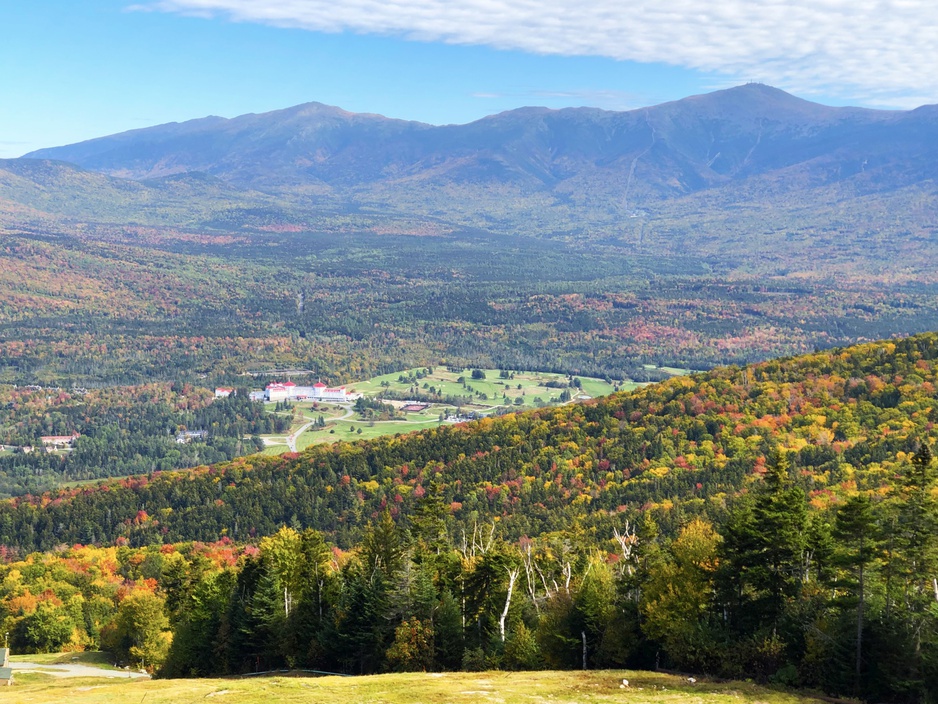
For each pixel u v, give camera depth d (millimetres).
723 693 69625
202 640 104625
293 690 72375
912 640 69562
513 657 87688
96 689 78562
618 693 69500
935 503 73500
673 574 83062
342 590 99062
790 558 78875
